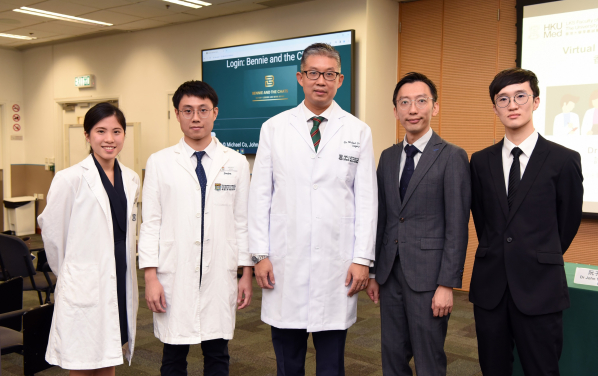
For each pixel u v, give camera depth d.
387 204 2.17
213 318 2.20
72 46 8.16
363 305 4.60
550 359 1.82
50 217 2.08
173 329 2.13
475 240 5.12
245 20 6.18
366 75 5.18
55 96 8.51
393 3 5.51
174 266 2.15
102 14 6.36
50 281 3.65
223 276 2.23
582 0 4.27
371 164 2.06
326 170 1.97
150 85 7.24
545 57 4.48
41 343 2.38
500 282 1.89
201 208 2.19
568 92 4.38
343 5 5.32
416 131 2.10
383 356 2.19
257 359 3.28
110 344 2.11
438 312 2.00
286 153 2.01
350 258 2.02
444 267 1.98
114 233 2.17
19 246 3.52
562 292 1.83
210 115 2.21
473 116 5.11
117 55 7.59
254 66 5.96
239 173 2.30
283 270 1.99
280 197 2.00
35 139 8.91
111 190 2.16
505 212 1.91
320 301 1.96
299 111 2.05
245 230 2.29
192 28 6.71
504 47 4.88
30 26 7.04
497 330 1.91
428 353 2.03
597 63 4.23
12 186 8.93
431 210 2.05
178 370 2.24
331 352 2.03
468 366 3.16
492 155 2.01
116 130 2.17
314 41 5.43
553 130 4.46
